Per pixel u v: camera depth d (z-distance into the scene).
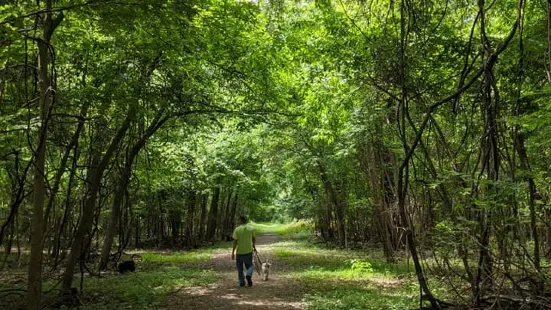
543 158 8.59
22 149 9.60
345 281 12.32
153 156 16.56
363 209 22.22
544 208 6.73
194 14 6.59
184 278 13.19
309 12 11.96
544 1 7.37
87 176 12.47
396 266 14.72
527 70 7.66
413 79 8.00
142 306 8.99
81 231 9.98
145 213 26.25
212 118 14.03
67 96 9.60
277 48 12.15
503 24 9.97
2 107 9.21
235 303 9.39
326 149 22.14
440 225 6.29
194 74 12.39
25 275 13.98
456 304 6.73
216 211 36.06
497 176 5.70
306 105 14.30
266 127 20.34
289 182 32.09
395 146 10.90
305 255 21.16
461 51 9.00
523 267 5.93
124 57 10.07
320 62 12.33
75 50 10.38
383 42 8.24
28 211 15.88
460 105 8.52
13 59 7.12
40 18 6.88
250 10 8.74
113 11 5.98
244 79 13.12
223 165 26.17
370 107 11.53
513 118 5.56
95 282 12.22
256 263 14.07
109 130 12.05
